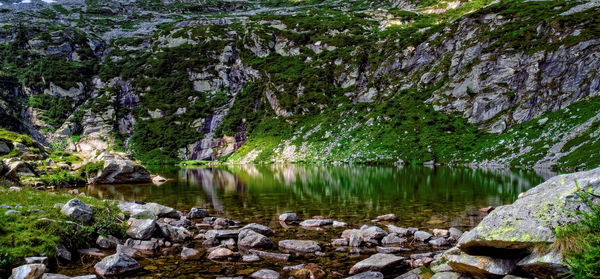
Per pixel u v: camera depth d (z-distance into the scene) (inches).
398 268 489.4
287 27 5915.4
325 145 3688.5
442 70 3937.0
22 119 4783.5
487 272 332.5
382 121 3686.0
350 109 4128.9
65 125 4877.0
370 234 669.3
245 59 5561.0
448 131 3230.8
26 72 5502.0
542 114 2893.7
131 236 641.6
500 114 3144.7
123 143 4756.4
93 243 605.0
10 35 6707.7
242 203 1123.9
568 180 343.9
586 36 3061.0
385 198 1162.0
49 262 497.4
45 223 565.9
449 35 4195.4
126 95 5369.1
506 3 4256.9
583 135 2282.2
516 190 1274.6
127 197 1289.4
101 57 6496.1
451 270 390.0
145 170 1977.1
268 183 1731.1
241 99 5036.9
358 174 2122.3
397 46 4559.5
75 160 2070.6
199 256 566.6
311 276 468.4
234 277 470.0
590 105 2615.7
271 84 4899.1
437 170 2266.2
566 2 3762.3
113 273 477.4
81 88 5506.9
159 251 595.8
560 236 283.0
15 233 518.0
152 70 5634.8
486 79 3430.1
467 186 1412.4
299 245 606.5
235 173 2517.2
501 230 330.0
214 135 4670.3
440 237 640.4
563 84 2960.1
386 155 3122.5
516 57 3356.3
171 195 1338.6
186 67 5659.5
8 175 1417.3
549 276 288.2
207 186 1659.7
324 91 4557.1
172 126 4862.2
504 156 2561.5
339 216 890.7
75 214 639.8
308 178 1942.7
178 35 6378.0
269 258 556.1
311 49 5383.9
